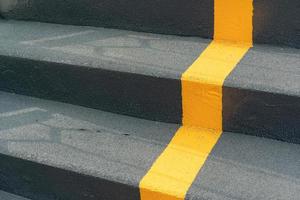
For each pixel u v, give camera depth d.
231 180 1.94
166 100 2.25
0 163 2.24
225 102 2.16
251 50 2.34
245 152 2.07
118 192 2.02
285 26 2.30
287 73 2.15
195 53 2.35
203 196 1.88
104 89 2.35
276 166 1.99
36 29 2.72
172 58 2.31
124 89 2.30
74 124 2.31
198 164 2.03
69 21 2.72
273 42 2.35
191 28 2.47
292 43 2.32
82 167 2.06
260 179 1.93
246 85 2.10
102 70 2.30
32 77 2.48
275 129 2.12
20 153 2.16
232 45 2.39
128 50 2.41
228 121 2.19
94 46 2.47
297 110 2.05
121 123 2.30
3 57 2.50
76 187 2.12
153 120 2.31
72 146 2.17
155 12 2.50
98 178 2.03
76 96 2.43
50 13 2.75
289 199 1.83
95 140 2.20
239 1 2.33
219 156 2.06
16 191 2.30
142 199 1.99
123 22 2.60
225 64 2.24
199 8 2.41
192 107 2.22
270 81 2.10
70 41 2.54
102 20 2.64
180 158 2.06
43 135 2.25
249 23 2.35
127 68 2.27
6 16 2.87
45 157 2.13
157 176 1.98
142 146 2.14
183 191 1.91
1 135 2.26
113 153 2.12
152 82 2.23
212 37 2.45
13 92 2.58
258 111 2.12
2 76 2.56
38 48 2.49
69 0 2.66
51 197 2.21
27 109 2.44
